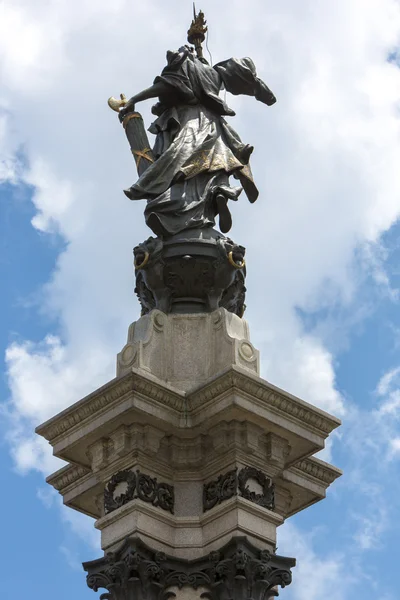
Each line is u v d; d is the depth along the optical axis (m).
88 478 32.25
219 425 30.64
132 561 29.42
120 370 31.59
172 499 30.75
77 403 31.03
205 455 31.00
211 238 33.28
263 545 30.11
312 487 32.97
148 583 29.47
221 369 31.34
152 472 30.78
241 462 30.67
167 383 31.09
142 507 30.09
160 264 33.00
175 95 35.28
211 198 33.88
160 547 30.11
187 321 32.34
